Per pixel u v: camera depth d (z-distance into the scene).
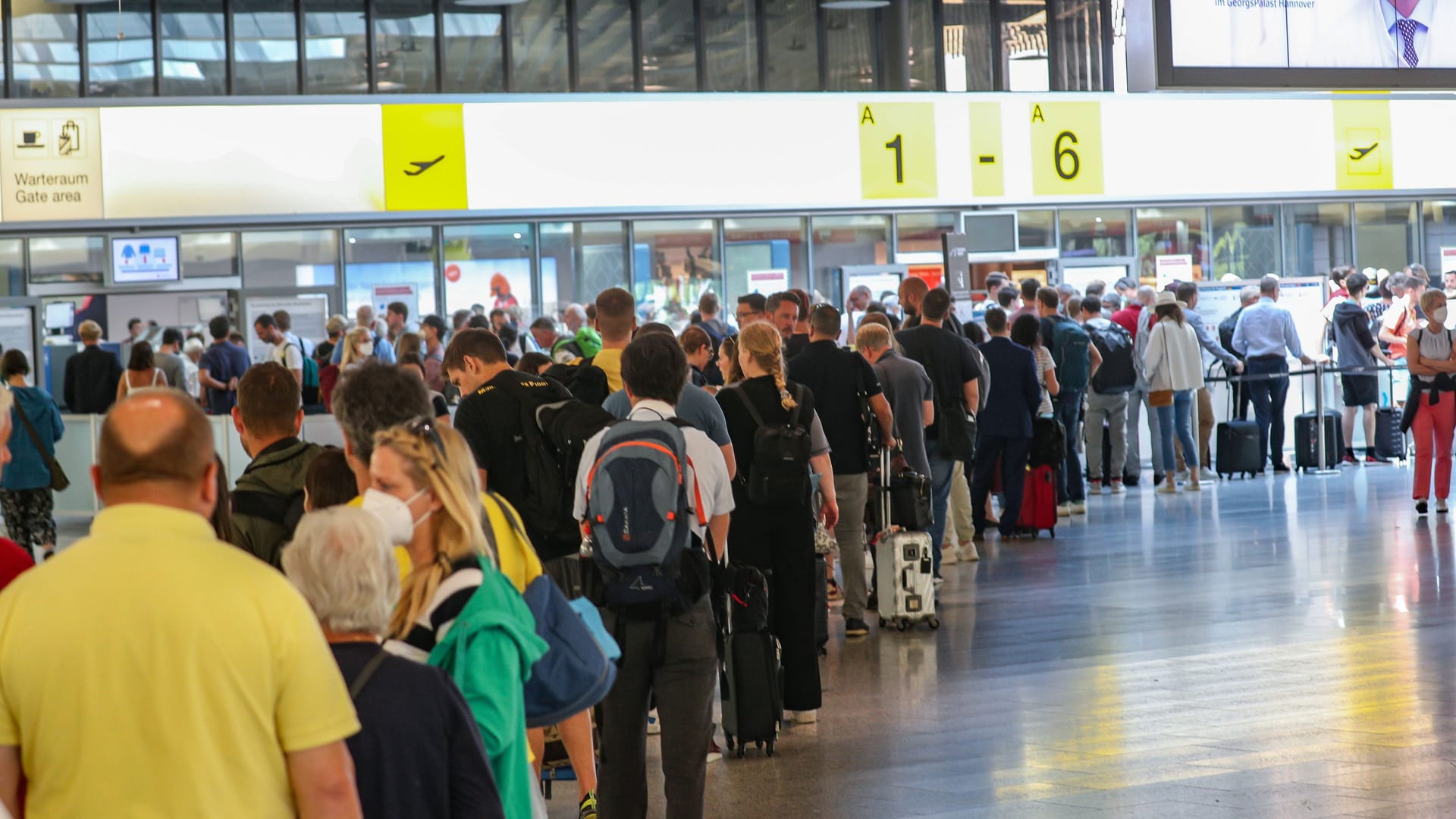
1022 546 16.45
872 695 9.84
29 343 24.91
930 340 13.40
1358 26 22.31
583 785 6.94
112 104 25.48
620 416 8.55
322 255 26.88
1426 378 17.31
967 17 32.34
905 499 11.87
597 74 29.92
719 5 30.77
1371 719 8.69
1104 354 20.77
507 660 4.12
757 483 8.60
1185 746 8.24
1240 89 21.62
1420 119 32.91
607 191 27.91
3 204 25.11
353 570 3.63
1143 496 20.62
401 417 4.81
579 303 28.30
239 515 5.96
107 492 3.34
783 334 12.25
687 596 6.11
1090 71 33.06
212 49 27.88
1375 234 33.25
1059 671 10.30
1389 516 17.55
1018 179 30.12
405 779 3.63
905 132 29.44
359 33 28.55
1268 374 22.25
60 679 3.18
